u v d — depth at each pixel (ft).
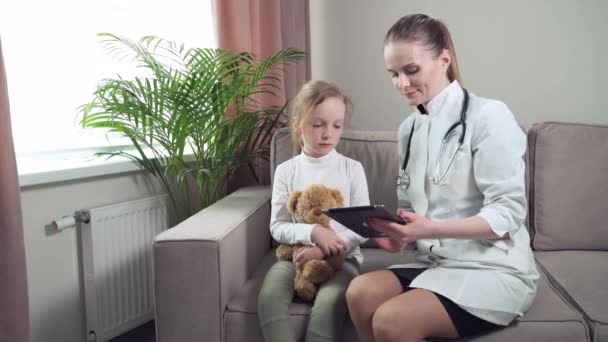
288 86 7.86
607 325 3.75
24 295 4.15
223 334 4.20
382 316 3.48
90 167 5.58
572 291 4.35
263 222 5.61
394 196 5.79
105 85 5.59
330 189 4.61
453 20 8.37
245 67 6.68
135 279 6.08
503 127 3.79
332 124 4.82
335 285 4.11
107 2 6.48
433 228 3.60
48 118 6.01
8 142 4.07
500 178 3.71
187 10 7.48
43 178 5.06
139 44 6.03
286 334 3.90
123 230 5.88
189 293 4.17
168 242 4.17
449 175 3.95
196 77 5.75
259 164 7.37
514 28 8.17
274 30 7.55
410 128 4.43
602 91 8.02
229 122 6.21
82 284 5.69
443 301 3.57
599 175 5.54
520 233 3.98
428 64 3.96
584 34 7.95
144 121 5.74
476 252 3.84
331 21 8.98
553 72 8.13
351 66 8.98
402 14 8.60
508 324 3.73
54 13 5.96
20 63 5.69
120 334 6.15
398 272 4.02
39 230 5.19
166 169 6.34
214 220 4.73
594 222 5.51
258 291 4.46
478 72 8.39
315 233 4.37
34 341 5.21
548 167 5.66
